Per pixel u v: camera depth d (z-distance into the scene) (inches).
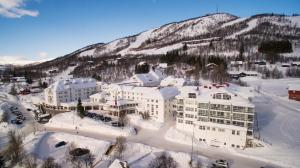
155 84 6791.3
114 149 3122.5
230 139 3174.2
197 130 3412.9
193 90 3804.1
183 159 2810.0
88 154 2935.5
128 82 6633.9
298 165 2568.9
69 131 4040.4
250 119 3065.9
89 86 6264.8
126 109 4810.5
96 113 4992.6
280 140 3171.8
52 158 2783.0
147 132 3843.5
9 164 2805.1
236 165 2669.8
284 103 5113.2
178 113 3747.5
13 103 6486.2
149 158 2869.1
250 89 3868.1
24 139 3663.9
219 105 3221.0
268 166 2623.0
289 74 7667.3
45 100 5821.9
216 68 7716.5
